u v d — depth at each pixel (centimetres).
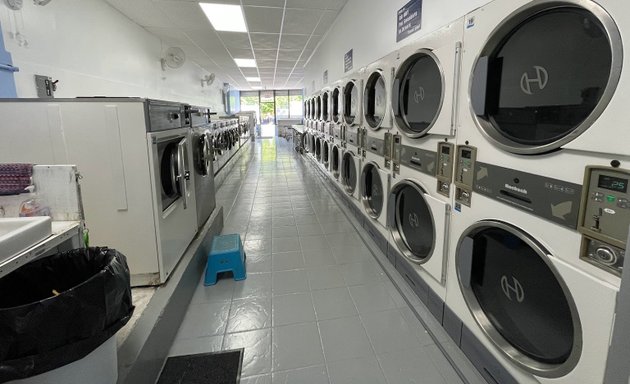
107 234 196
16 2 250
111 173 190
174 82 722
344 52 465
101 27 409
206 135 333
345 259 304
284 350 185
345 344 190
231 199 521
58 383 96
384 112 289
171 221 222
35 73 282
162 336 177
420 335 197
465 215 170
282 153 1151
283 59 848
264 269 285
